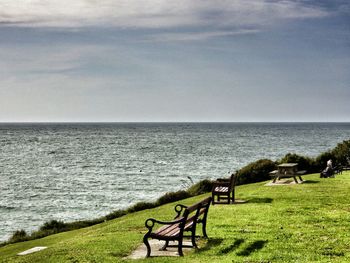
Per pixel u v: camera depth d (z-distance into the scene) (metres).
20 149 138.00
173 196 31.52
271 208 19.48
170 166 83.06
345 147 38.75
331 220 16.38
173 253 12.64
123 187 57.78
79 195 52.06
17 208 44.84
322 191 24.27
